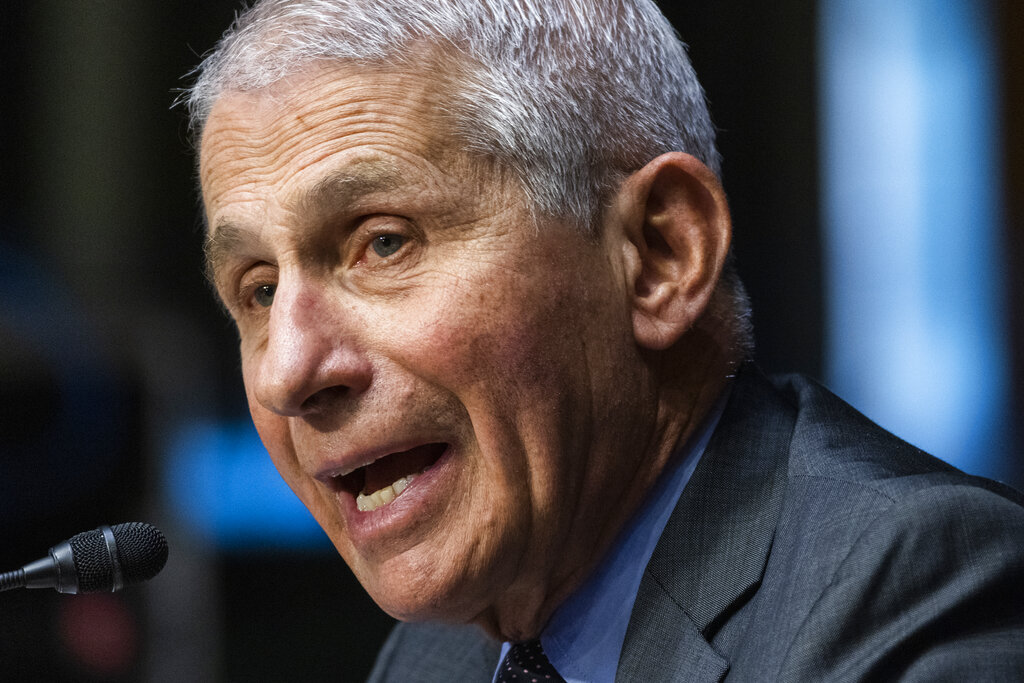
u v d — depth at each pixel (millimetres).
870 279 11953
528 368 3861
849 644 3365
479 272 3822
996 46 11281
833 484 3879
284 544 13109
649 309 4121
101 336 11172
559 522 3996
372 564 4066
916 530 3428
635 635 3951
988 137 11383
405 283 3857
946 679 3209
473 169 3840
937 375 11586
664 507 4254
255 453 13094
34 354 10781
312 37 3885
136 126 13711
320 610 13289
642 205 4102
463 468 3938
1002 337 11266
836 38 11883
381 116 3809
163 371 11195
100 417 10805
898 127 11758
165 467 10859
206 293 13547
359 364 3854
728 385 4457
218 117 4051
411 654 5430
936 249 11648
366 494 4184
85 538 4039
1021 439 11094
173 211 13734
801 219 12125
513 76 3889
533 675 4293
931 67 11609
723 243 4145
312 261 3920
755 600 3836
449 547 3934
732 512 4074
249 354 4348
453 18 3885
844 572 3459
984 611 3336
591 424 4051
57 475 10508
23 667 9750
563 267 3938
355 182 3799
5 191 13484
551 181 3910
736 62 12141
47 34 13578
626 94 4172
